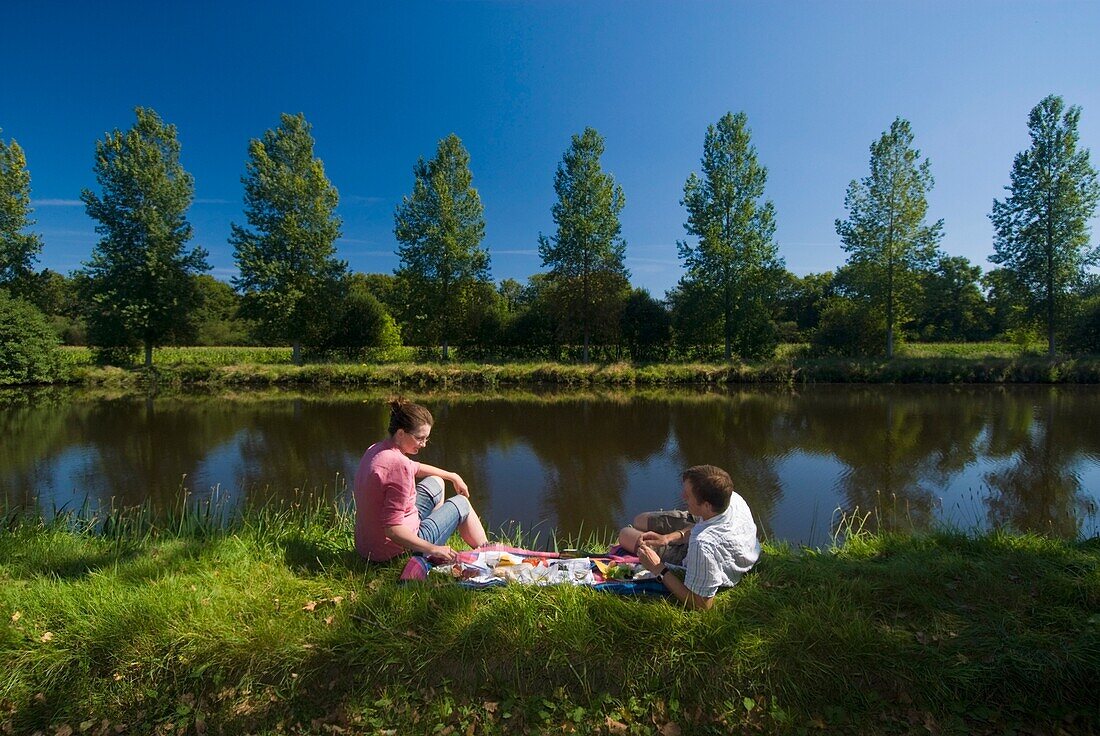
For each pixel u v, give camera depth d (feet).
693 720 8.34
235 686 8.86
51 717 8.50
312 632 9.49
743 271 95.76
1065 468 32.86
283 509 25.13
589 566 11.63
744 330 97.40
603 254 97.45
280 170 91.81
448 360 100.83
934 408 58.95
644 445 40.86
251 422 51.57
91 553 13.30
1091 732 8.05
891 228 94.02
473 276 102.22
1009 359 84.12
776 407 61.41
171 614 9.81
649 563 10.41
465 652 9.09
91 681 8.95
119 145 86.63
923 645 9.12
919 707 8.39
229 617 9.89
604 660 9.00
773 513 25.18
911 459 35.55
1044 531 22.67
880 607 10.32
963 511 25.30
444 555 11.35
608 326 98.78
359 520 11.89
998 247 93.76
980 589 10.73
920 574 11.19
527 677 8.87
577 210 97.66
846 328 98.12
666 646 9.18
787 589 10.83
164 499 26.91
